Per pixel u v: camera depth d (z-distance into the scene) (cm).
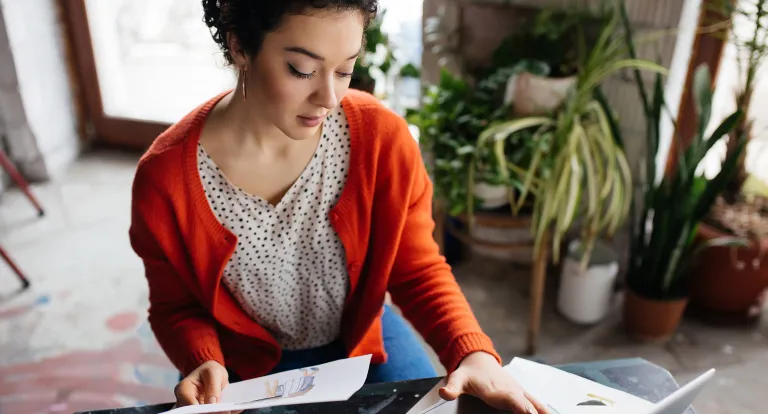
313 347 120
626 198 176
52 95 279
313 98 82
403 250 109
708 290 203
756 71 175
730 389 183
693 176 169
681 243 177
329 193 101
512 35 192
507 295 222
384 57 205
